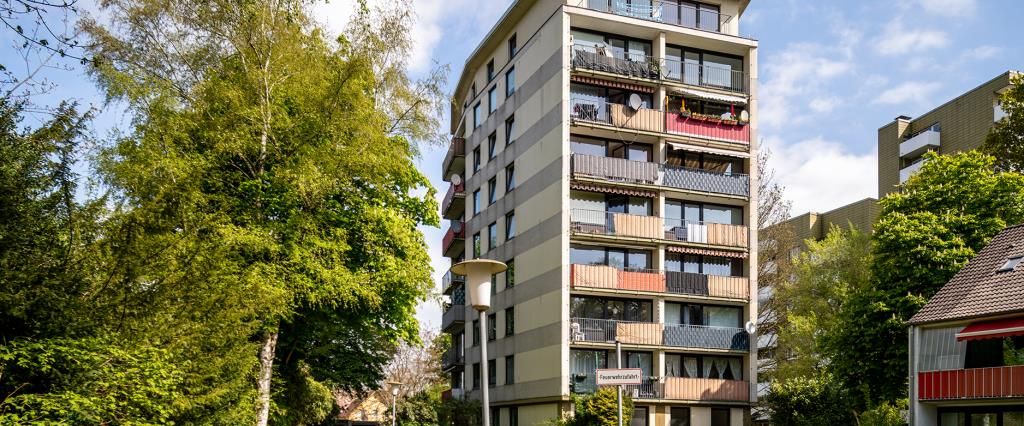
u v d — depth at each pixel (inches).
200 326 529.7
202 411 581.9
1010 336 924.6
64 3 322.3
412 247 1011.9
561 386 1389.0
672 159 1536.7
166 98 838.5
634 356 1457.9
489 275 485.7
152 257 496.7
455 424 1710.1
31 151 460.1
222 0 868.0
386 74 936.9
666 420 1421.0
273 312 698.8
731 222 1562.5
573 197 1475.1
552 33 1507.1
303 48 907.4
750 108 1565.0
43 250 457.1
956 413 1014.4
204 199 654.5
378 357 1237.1
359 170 898.7
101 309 474.9
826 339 1348.4
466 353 1905.8
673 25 1521.9
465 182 1973.4
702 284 1488.7
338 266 877.8
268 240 813.2
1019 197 1227.9
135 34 863.1
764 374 1902.1
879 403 1258.6
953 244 1213.7
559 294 1419.8
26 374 449.1
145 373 468.8
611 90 1536.7
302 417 1120.8
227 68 898.7
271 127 878.4
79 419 442.0
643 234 1461.6
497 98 1763.0
